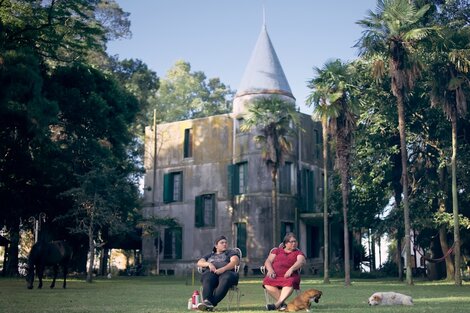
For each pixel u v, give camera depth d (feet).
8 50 84.07
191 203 142.92
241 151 134.31
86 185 91.97
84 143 106.73
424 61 88.74
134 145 182.09
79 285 73.20
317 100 90.53
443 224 102.12
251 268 127.75
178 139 148.77
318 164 144.25
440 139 103.86
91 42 103.09
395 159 109.19
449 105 86.33
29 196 109.50
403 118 86.38
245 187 133.39
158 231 137.39
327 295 51.52
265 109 106.52
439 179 106.01
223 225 136.15
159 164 150.92
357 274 126.72
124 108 118.42
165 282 88.94
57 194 107.14
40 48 101.60
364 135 106.32
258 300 43.04
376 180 105.40
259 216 129.49
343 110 90.12
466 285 81.61
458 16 105.29
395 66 85.76
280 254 31.86
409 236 85.15
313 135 143.84
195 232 140.56
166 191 147.13
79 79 109.29
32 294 49.44
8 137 96.68
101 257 152.66
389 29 85.56
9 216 110.42
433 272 111.86
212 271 31.01
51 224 113.39
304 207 136.26
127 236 141.08
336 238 143.64
